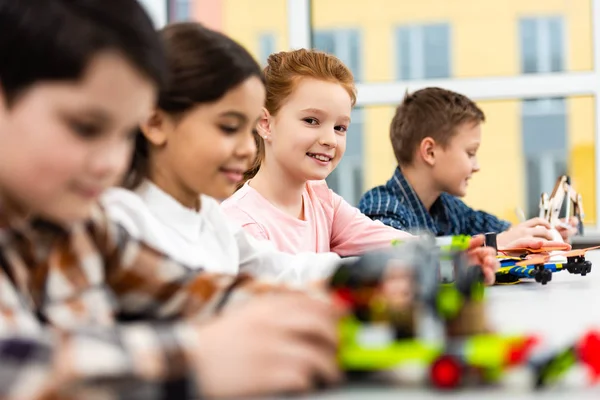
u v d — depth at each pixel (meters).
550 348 0.48
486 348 0.46
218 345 0.43
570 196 1.79
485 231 2.06
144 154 0.89
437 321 0.49
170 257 0.70
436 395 0.44
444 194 2.04
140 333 0.43
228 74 0.86
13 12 0.48
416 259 0.51
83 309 0.59
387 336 0.49
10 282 0.54
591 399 0.43
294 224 1.50
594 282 1.18
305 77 1.51
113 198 0.84
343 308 0.49
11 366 0.39
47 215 0.51
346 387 0.46
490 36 3.18
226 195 0.89
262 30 2.74
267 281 0.70
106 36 0.48
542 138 2.61
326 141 1.50
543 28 2.69
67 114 0.48
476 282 0.58
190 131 0.86
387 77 2.63
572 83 2.51
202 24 0.90
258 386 0.43
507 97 2.54
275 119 1.52
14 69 0.47
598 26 2.53
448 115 1.92
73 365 0.39
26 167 0.48
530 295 1.00
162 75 0.53
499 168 2.72
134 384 0.40
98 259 0.63
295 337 0.45
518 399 0.43
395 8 3.11
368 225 1.63
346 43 2.96
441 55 3.23
